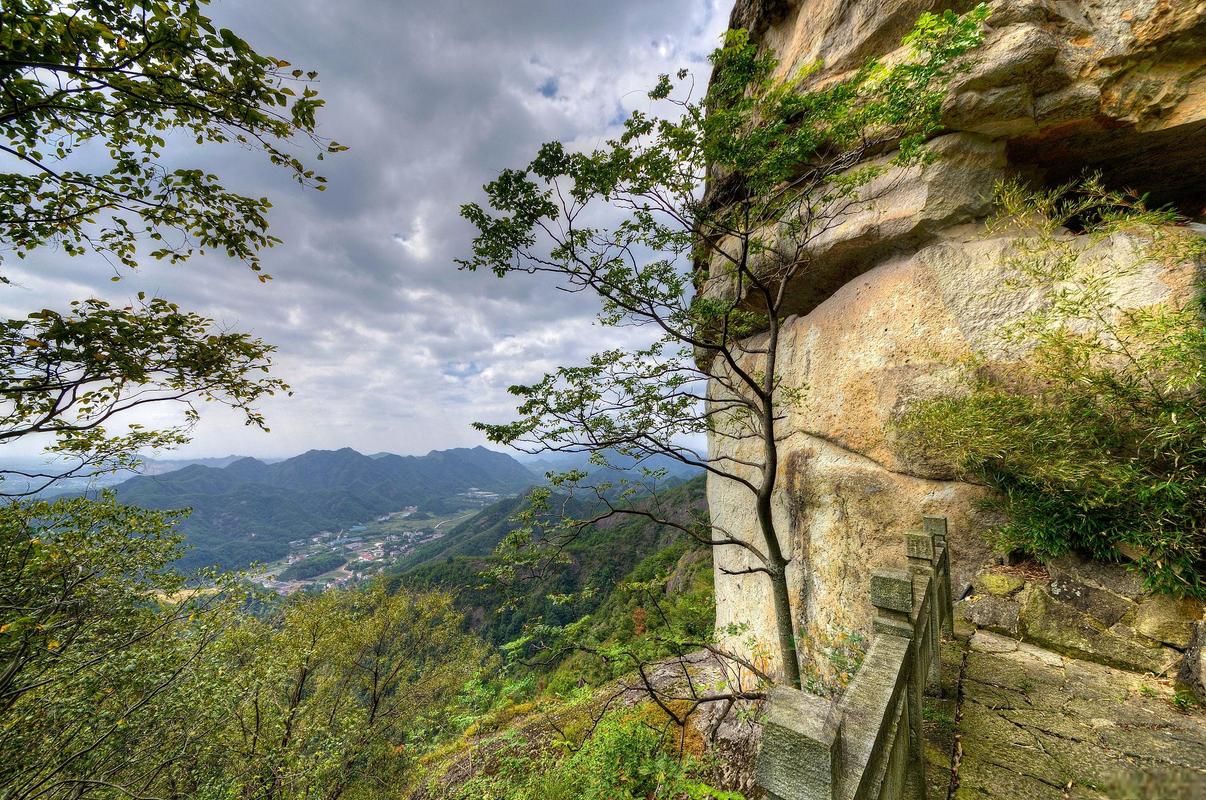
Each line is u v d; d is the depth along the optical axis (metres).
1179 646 3.61
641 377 6.41
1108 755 2.79
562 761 6.67
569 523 6.18
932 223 6.33
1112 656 3.87
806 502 7.35
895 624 2.56
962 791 2.62
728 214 5.57
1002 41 5.70
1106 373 4.18
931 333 5.99
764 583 8.82
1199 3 5.02
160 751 7.29
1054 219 5.27
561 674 12.02
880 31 6.71
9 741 5.25
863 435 6.52
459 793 7.18
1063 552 4.48
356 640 13.55
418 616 16.09
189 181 3.70
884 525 6.05
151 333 3.89
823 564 6.86
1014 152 6.55
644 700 9.08
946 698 3.53
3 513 4.54
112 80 3.12
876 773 1.74
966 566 5.27
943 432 5.23
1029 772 2.71
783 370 8.58
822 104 4.18
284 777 9.11
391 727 14.10
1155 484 3.84
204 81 3.30
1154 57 5.48
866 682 2.11
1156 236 4.57
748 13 9.62
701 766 6.10
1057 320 4.94
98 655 5.66
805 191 5.51
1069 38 5.77
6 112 3.18
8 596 4.72
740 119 4.52
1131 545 4.07
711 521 12.41
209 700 7.57
